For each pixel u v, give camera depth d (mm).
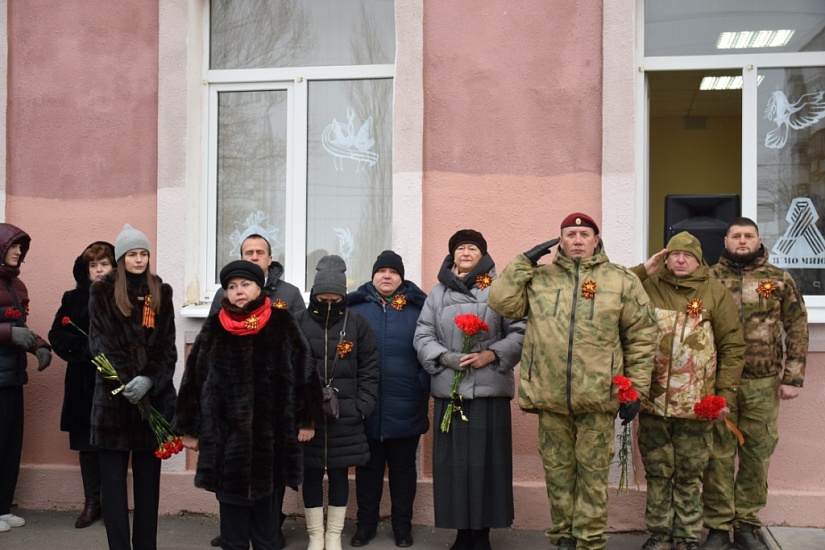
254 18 5926
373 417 4797
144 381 4246
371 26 5812
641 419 4555
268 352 4066
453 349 4586
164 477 5551
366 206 5766
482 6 5359
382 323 4855
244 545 4074
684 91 6809
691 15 5465
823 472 5016
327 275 4598
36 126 5805
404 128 5355
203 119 5871
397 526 4918
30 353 5578
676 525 4500
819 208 5348
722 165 8352
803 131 5383
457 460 4551
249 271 4062
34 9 5824
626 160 5156
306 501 4594
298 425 4062
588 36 5266
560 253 4375
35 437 5750
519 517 5203
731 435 4586
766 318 4578
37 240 5785
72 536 5133
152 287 4426
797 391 4613
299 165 5809
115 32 5746
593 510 4254
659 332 4395
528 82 5316
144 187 5699
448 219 5359
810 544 4707
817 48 5391
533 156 5305
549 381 4215
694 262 4457
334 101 5820
